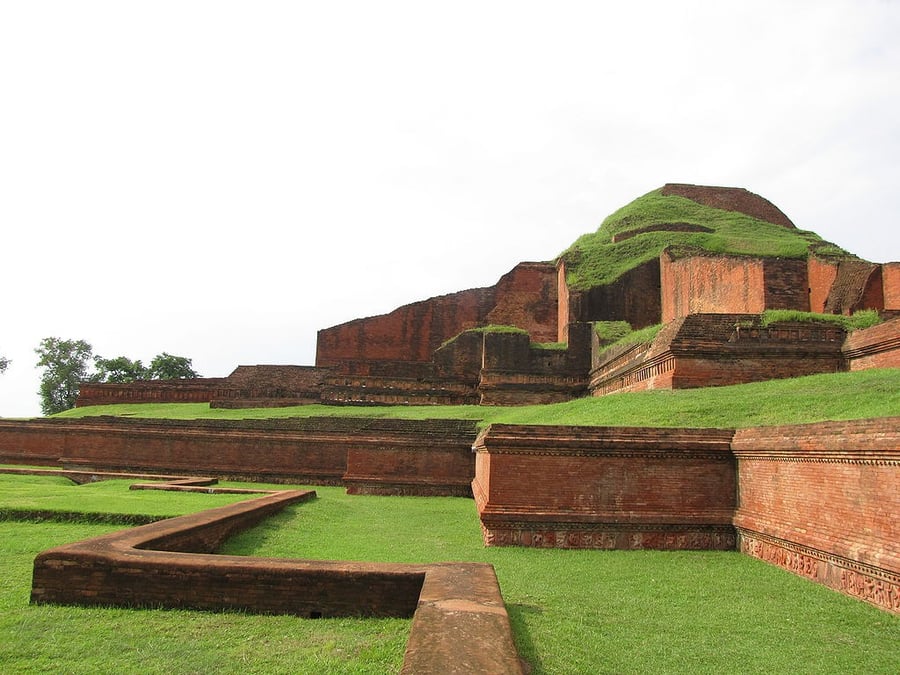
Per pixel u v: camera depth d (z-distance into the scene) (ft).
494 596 18.49
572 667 17.13
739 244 104.22
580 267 116.57
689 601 24.59
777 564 30.55
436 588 19.24
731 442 35.81
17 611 20.68
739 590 26.22
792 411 36.70
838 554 25.25
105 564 21.62
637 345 69.05
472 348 111.14
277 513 43.06
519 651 18.04
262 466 83.92
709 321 56.85
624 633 20.61
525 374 102.42
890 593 22.62
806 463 28.02
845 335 56.54
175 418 92.22
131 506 39.45
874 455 23.11
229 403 111.24
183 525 29.43
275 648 17.89
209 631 19.20
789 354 55.57
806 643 20.01
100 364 181.98
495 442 36.63
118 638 18.45
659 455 36.14
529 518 35.73
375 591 21.11
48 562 21.71
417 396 109.50
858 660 18.65
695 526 35.35
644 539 35.55
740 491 35.24
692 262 90.99
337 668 16.43
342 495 69.00
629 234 124.98
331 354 129.70
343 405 108.68
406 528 43.68
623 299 107.14
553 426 36.94
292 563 21.91
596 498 36.11
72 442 89.61
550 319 131.34
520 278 132.77
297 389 111.14
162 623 19.79
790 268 74.33
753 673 17.60
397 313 131.23
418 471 71.41
